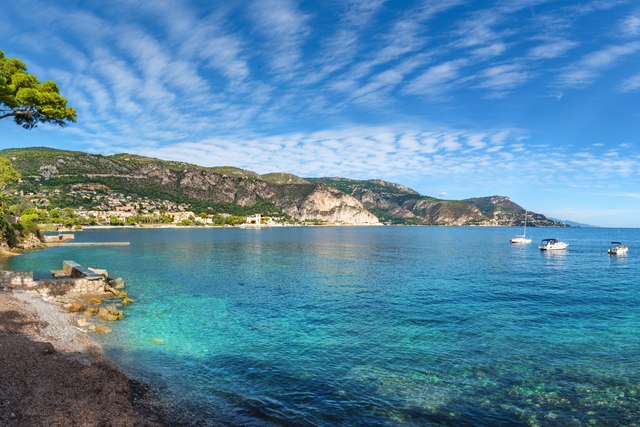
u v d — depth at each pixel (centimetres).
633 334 2503
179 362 1953
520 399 1584
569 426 1387
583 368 1916
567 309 3244
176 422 1343
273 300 3550
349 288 4244
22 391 1327
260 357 2042
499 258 8331
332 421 1401
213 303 3397
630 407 1523
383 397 1591
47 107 3394
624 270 6212
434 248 11600
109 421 1212
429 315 2988
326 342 2305
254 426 1352
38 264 5800
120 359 1952
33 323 2295
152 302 3406
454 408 1508
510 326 2684
